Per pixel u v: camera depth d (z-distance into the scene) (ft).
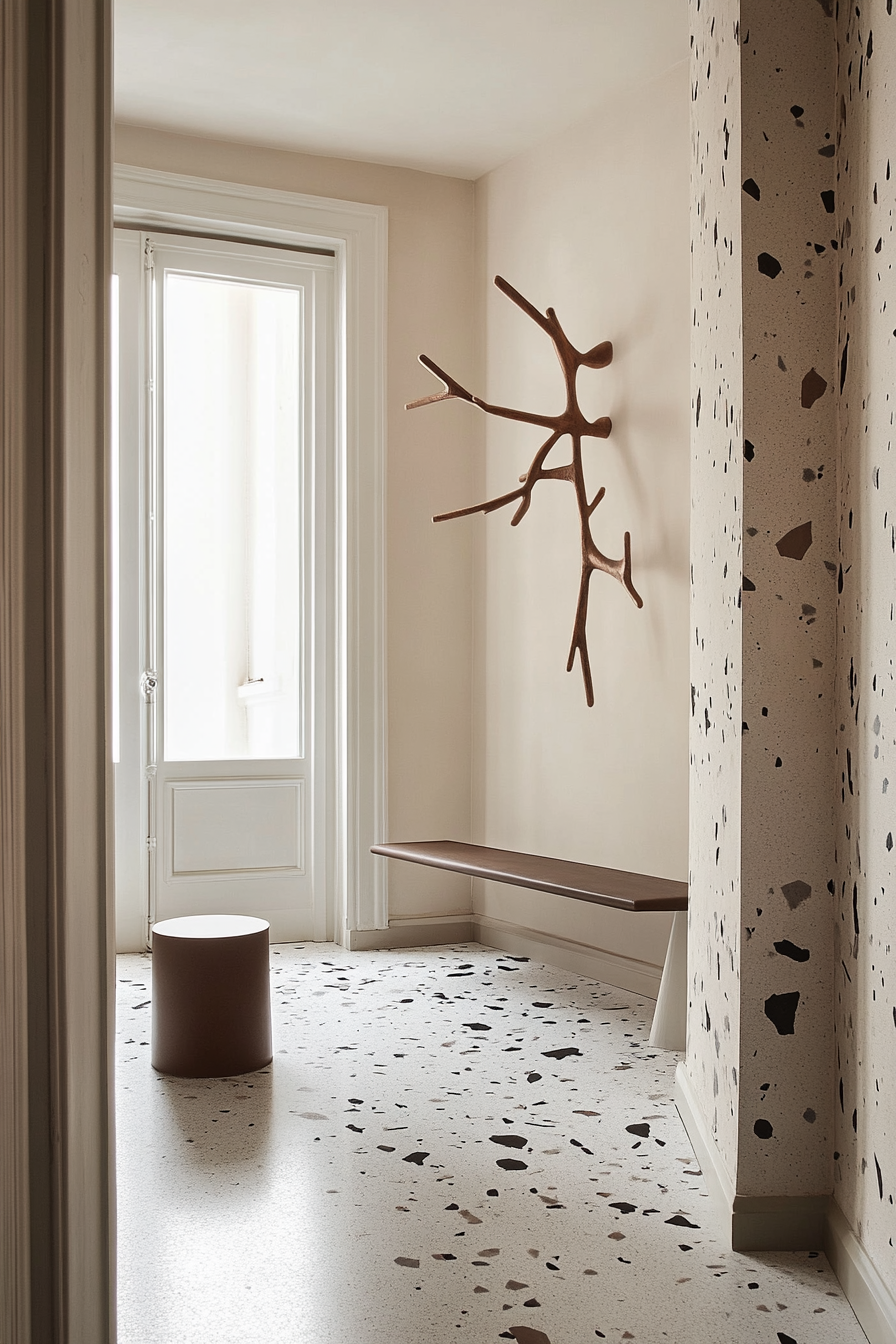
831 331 6.95
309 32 11.67
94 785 4.46
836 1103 6.81
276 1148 8.32
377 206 14.97
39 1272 3.93
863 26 6.35
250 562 15.06
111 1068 4.62
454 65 12.35
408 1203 7.42
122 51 12.07
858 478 6.45
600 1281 6.42
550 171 14.10
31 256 3.95
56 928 3.95
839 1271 6.42
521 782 14.57
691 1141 8.39
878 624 6.03
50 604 3.95
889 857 5.82
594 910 13.37
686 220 11.92
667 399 12.17
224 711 14.92
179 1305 6.12
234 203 14.28
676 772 12.03
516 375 14.74
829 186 6.95
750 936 6.86
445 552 15.48
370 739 14.98
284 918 15.24
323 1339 5.78
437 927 15.34
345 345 14.87
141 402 14.40
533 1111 9.07
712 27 7.88
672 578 12.09
